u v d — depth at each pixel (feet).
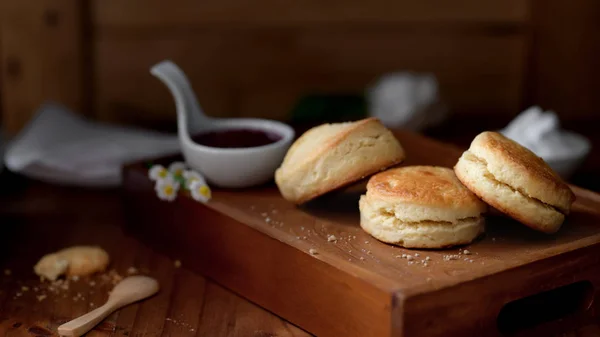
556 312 2.55
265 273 2.58
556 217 2.51
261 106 3.78
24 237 2.95
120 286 2.67
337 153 2.60
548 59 3.82
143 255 2.86
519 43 3.80
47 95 3.67
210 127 2.92
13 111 3.67
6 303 2.64
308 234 2.56
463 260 2.45
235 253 2.65
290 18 3.71
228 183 2.78
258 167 2.76
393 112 3.51
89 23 3.63
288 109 3.79
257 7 3.69
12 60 3.63
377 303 2.35
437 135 3.51
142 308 2.62
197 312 2.61
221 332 2.54
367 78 3.78
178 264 2.81
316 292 2.48
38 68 3.64
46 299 2.66
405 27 3.76
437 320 2.35
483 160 2.51
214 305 2.63
